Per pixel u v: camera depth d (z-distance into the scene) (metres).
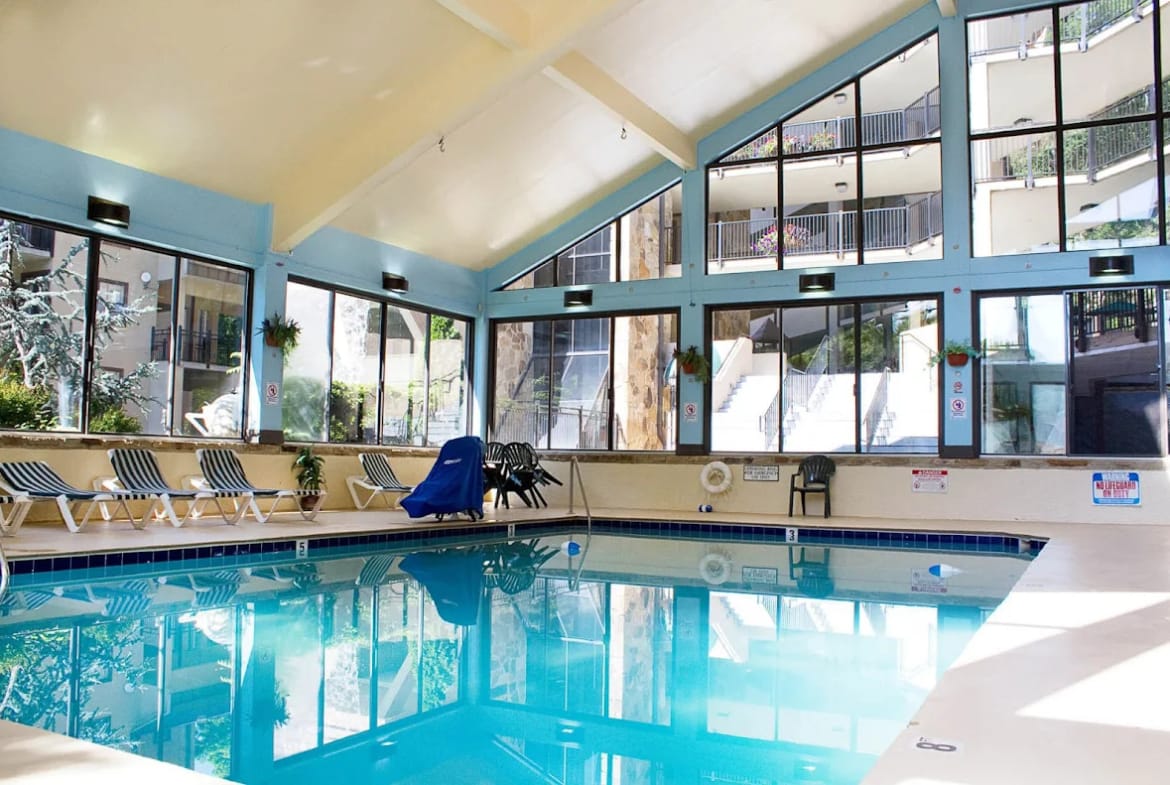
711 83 11.09
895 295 11.18
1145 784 2.04
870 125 11.56
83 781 2.06
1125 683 2.97
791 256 11.89
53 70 7.30
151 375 9.05
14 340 7.88
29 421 7.99
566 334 13.19
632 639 4.43
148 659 3.79
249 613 4.90
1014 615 4.21
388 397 11.97
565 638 4.44
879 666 3.87
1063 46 10.76
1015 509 10.38
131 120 8.14
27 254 7.97
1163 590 4.95
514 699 3.35
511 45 8.28
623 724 3.04
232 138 8.91
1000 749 2.29
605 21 8.05
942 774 2.10
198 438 9.45
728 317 12.17
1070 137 10.66
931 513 10.73
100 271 8.57
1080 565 6.07
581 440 12.98
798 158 11.91
